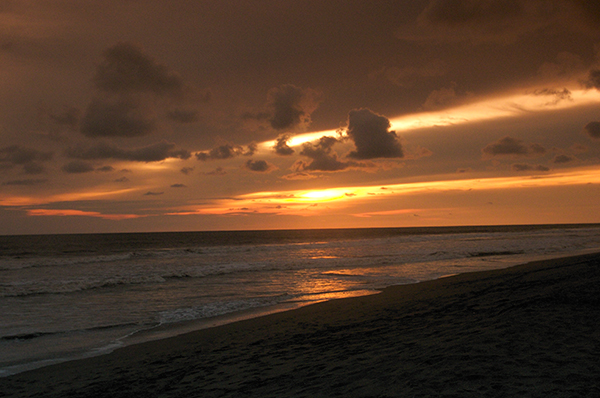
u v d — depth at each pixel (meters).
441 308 8.81
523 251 30.09
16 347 7.78
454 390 3.67
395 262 24.28
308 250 37.12
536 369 3.96
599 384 3.44
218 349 7.08
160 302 12.64
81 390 5.29
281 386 4.64
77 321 10.10
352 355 5.63
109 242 72.81
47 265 25.83
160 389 5.08
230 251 36.78
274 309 11.27
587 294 8.16
